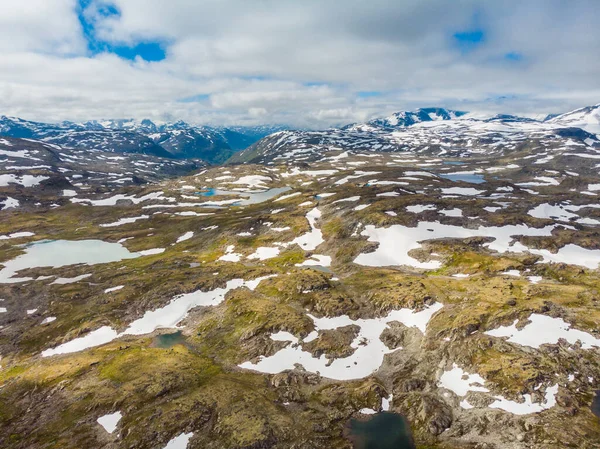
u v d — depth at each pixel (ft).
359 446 208.03
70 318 364.79
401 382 255.50
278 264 472.44
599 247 432.25
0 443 218.38
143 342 322.55
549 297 318.24
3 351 319.68
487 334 279.69
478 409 222.69
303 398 247.70
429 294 343.46
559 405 215.72
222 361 292.40
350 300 351.05
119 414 234.38
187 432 217.36
